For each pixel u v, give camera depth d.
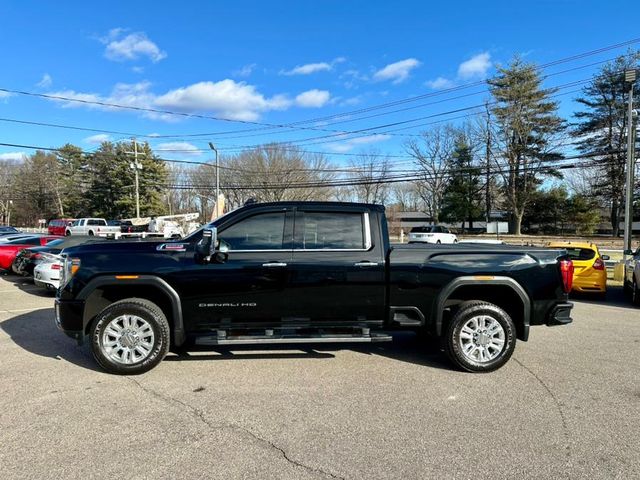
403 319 5.50
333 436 3.73
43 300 10.83
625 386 4.93
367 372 5.34
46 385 4.86
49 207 87.88
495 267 5.48
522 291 5.50
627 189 19.53
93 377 5.11
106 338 5.17
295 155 56.25
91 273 5.23
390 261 5.45
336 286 5.40
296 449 3.52
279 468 3.25
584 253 12.05
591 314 9.55
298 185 47.88
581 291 11.80
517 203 48.56
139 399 4.49
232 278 5.29
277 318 5.43
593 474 3.18
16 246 16.38
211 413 4.17
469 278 5.45
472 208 52.47
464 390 4.79
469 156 52.91
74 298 5.23
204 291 5.29
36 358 5.82
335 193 63.00
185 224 42.66
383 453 3.46
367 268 5.41
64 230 51.53
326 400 4.49
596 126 46.75
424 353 6.17
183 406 4.32
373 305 5.48
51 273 11.48
